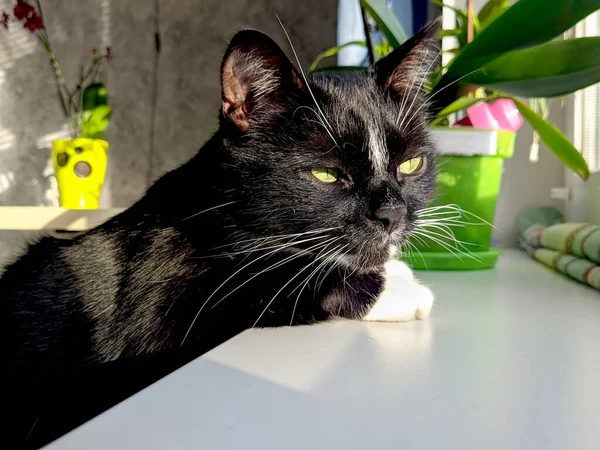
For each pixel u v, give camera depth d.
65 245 0.37
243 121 0.32
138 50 0.86
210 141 0.34
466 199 0.46
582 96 0.57
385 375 0.20
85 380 0.31
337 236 0.31
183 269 0.31
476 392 0.18
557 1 0.32
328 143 0.31
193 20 0.83
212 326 0.30
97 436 0.15
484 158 0.45
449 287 0.38
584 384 0.19
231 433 0.15
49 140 0.91
